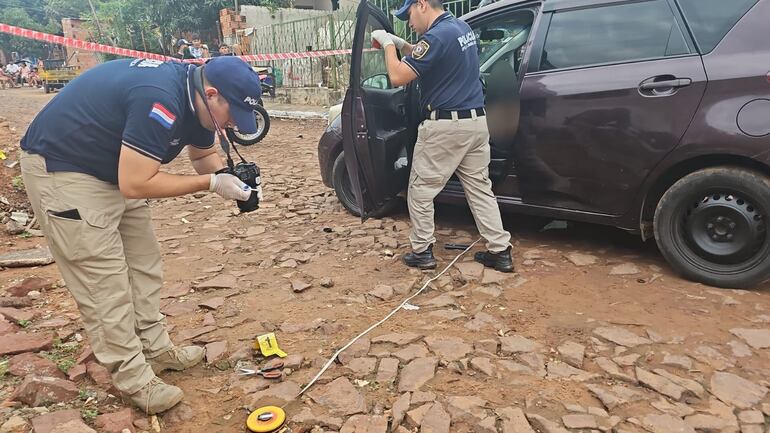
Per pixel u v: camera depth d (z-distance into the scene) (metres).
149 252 2.51
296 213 5.35
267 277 3.77
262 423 2.16
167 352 2.58
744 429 2.10
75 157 2.04
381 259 4.02
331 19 13.09
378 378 2.48
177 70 2.11
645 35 3.51
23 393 2.29
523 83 3.89
